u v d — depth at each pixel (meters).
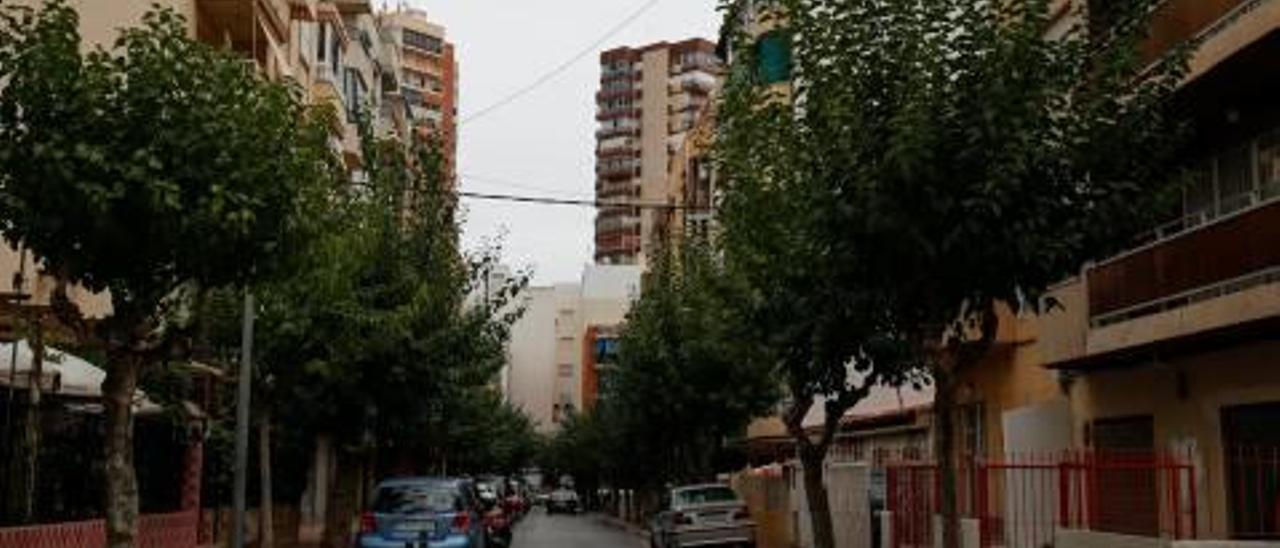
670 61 135.38
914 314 11.97
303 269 12.77
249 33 34.69
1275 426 16.67
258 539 29.47
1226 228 16.36
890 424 34.22
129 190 10.73
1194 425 18.52
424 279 27.89
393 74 68.38
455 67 135.12
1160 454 18.41
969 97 11.07
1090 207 11.31
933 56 11.41
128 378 11.42
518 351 148.25
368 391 27.23
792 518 34.03
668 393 39.19
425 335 27.88
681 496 34.00
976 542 18.52
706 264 27.19
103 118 10.94
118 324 11.44
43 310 17.14
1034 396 24.84
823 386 17.12
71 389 19.02
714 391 38.03
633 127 151.75
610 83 154.25
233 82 11.59
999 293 11.35
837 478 27.67
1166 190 11.70
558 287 149.38
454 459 60.84
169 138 10.93
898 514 22.16
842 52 11.84
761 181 15.42
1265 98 17.30
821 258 12.20
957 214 10.88
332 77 47.66
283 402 26.70
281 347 20.98
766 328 16.27
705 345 35.94
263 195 11.35
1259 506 16.67
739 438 46.59
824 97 11.80
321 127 12.90
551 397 146.75
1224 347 17.69
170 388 23.14
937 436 11.88
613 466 71.88
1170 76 12.25
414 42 128.25
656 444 48.59
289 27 39.69
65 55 11.02
